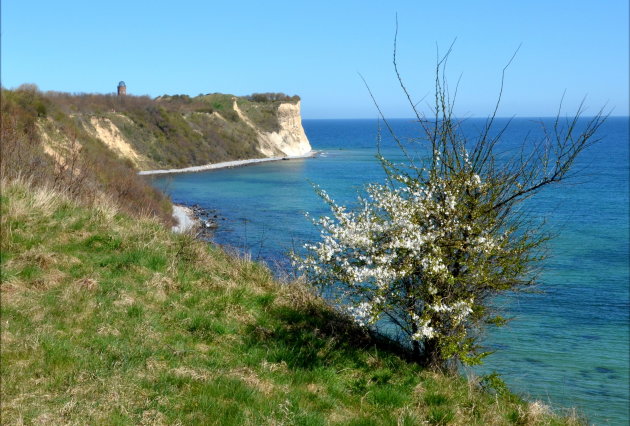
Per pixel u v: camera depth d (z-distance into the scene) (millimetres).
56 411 5414
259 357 7566
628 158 115188
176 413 5777
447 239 8078
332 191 62719
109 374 6242
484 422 6996
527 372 17422
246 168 90875
